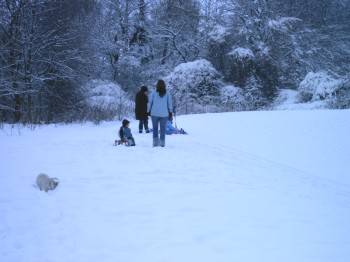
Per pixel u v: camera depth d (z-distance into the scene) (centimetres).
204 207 514
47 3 2227
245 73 3186
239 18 3550
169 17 3869
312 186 772
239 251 372
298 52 3541
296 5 3891
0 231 418
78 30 2467
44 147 960
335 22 3997
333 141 1295
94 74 2823
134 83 3606
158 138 1119
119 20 3788
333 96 2695
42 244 386
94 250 372
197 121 1730
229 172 781
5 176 654
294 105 2723
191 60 3875
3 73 2008
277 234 423
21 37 2052
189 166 798
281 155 1152
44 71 2172
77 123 1930
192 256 359
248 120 1697
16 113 2061
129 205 514
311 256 365
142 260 350
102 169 721
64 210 488
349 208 584
